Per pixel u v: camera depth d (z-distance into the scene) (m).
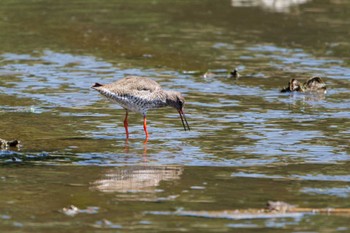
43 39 27.48
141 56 25.50
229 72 23.20
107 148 15.70
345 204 12.20
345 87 21.88
